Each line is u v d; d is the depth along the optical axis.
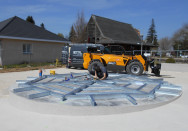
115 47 10.43
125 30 35.41
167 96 5.42
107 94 4.94
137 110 4.43
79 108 4.18
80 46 13.45
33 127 3.60
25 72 11.66
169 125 3.70
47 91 5.18
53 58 20.34
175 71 13.67
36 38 17.78
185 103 5.10
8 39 15.89
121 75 8.84
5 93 6.26
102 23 30.94
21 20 20.66
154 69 10.38
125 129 3.51
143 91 5.72
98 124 3.73
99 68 7.45
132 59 9.93
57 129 3.50
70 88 6.17
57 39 20.20
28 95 4.66
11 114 4.33
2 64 15.54
